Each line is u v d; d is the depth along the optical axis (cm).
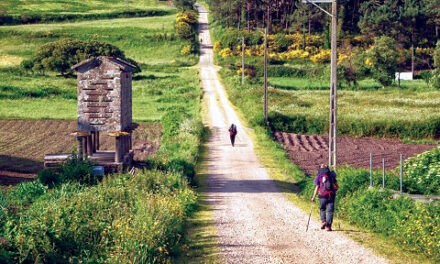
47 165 3241
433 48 15950
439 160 2889
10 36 15800
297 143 5616
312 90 10594
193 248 1750
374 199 2092
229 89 9912
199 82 11050
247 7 17600
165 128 6041
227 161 4362
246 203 2656
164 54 15200
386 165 4331
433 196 2389
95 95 3197
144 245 1493
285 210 2441
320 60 14650
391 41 12244
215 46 15788
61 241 1509
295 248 1714
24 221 1606
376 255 1627
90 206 1880
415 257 1611
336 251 1672
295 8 18475
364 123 6184
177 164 3428
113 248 1487
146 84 10531
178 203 2233
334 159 2919
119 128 3212
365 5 17562
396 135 6125
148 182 2631
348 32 17300
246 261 1576
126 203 2047
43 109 7675
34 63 11394
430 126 6081
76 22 19038
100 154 3456
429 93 10194
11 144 5162
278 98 8619
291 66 13650
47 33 16125
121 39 16300
